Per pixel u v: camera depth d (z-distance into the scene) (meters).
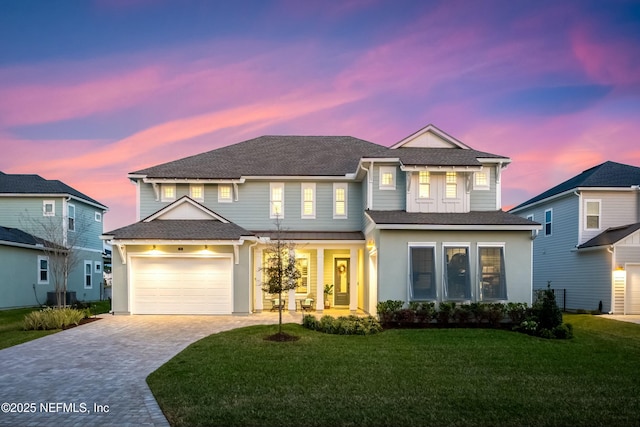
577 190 22.61
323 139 25.89
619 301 20.19
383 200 18.80
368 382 8.33
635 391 7.96
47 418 6.50
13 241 22.64
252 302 19.09
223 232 18.38
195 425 6.18
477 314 15.73
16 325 16.12
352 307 19.95
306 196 21.53
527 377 8.85
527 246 17.03
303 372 9.02
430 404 7.11
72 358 10.50
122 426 6.15
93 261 31.39
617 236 20.53
